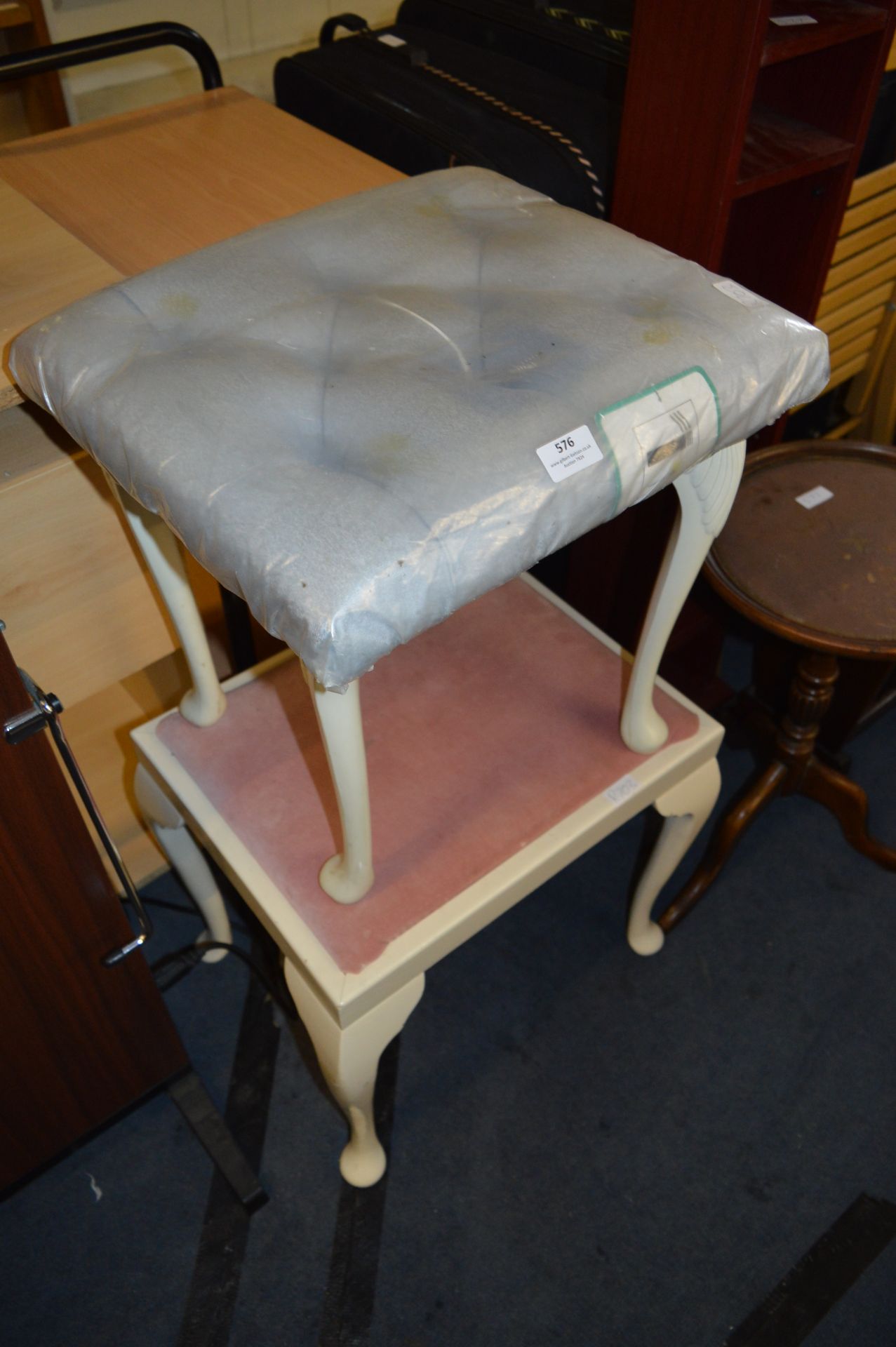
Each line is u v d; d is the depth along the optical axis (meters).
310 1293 1.05
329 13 1.76
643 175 1.05
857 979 1.31
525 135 1.15
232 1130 1.17
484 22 1.36
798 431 1.61
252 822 0.92
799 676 1.24
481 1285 1.06
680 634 1.42
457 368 0.67
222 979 1.30
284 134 1.06
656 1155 1.15
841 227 1.19
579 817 0.92
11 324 0.73
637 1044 1.24
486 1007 1.27
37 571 0.88
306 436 0.63
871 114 1.09
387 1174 1.13
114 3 1.51
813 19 0.97
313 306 0.72
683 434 0.65
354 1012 0.84
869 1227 1.10
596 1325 1.03
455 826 0.91
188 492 0.59
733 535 1.15
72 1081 1.01
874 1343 1.03
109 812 1.26
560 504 0.61
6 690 0.66
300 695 1.02
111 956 0.89
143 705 1.20
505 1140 1.16
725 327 0.69
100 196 0.94
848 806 1.37
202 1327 1.03
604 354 0.65
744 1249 1.09
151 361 0.66
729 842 1.33
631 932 1.31
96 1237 1.09
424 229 0.78
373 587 0.54
